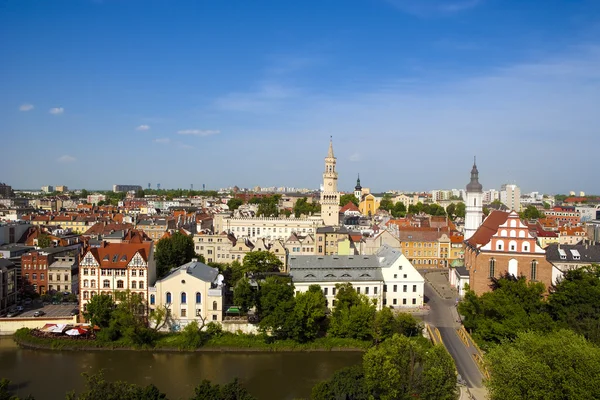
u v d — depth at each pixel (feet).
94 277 451.53
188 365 388.57
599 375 253.65
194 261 503.20
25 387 344.49
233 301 474.49
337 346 420.77
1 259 522.88
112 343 419.13
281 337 430.20
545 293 502.79
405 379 287.69
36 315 476.54
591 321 358.43
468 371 343.67
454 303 539.70
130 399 249.96
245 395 255.91
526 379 264.31
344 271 504.84
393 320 423.64
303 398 327.47
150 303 448.65
